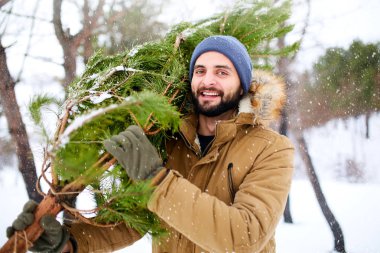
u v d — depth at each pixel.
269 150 1.44
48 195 1.23
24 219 1.17
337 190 12.70
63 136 1.13
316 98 11.14
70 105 1.32
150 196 1.19
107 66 1.64
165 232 1.38
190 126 1.53
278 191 1.35
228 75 1.53
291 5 2.04
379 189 12.67
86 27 4.43
